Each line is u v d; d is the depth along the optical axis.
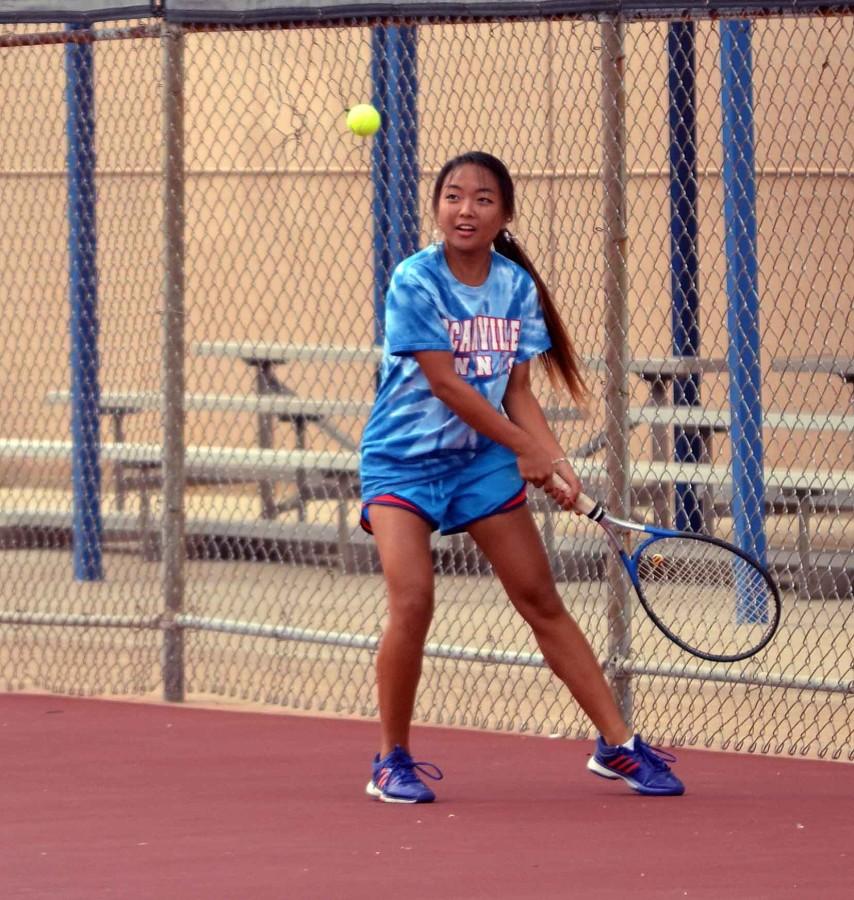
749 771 18.06
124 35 21.95
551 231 23.69
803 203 36.31
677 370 29.88
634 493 30.25
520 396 16.52
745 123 25.53
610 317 19.36
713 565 17.31
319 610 29.78
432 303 15.72
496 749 19.38
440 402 15.89
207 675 23.38
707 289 30.33
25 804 16.45
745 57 25.39
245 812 15.95
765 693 22.84
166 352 22.14
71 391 32.22
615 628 19.64
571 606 23.39
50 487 42.22
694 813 15.78
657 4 18.88
